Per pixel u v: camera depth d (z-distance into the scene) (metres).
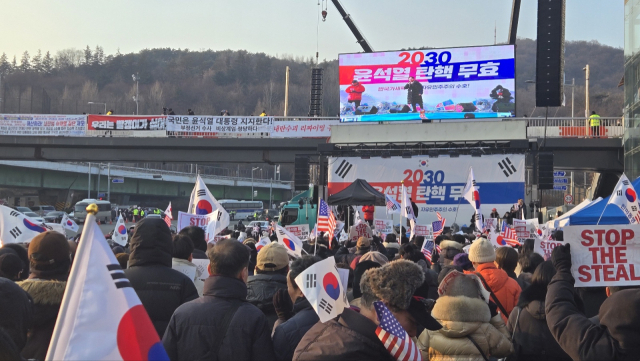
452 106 32.50
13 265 4.79
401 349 3.36
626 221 12.97
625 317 3.46
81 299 2.29
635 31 30.08
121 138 39.78
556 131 35.03
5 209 6.71
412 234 14.45
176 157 40.69
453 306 4.39
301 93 188.50
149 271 4.64
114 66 192.88
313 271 3.65
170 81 195.38
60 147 40.62
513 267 6.70
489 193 29.00
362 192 22.16
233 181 109.81
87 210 2.35
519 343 5.19
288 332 4.32
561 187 49.31
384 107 33.16
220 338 3.84
